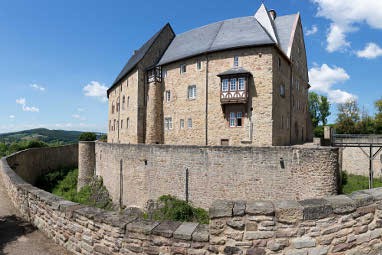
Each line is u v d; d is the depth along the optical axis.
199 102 23.62
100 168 23.25
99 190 21.75
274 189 13.16
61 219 5.61
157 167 16.81
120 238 4.58
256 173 13.59
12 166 16.44
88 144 25.53
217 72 22.56
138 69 27.75
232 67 21.86
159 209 15.51
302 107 30.89
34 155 24.25
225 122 22.17
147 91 28.11
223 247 4.03
